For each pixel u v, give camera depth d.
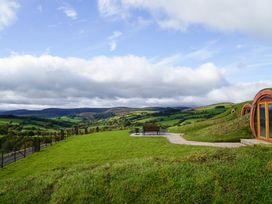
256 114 25.50
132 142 26.88
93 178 11.41
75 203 10.12
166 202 9.37
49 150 26.16
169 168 11.23
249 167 10.48
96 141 30.30
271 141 22.00
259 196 8.95
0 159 23.17
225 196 9.11
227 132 27.95
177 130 43.59
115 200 9.96
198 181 9.99
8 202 10.71
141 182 10.51
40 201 10.67
